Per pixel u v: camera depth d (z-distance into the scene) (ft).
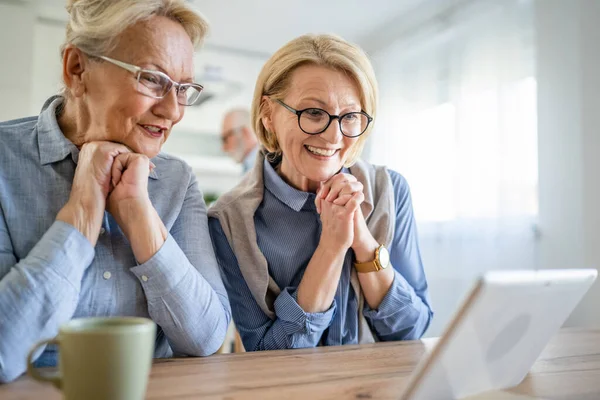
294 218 4.01
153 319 2.93
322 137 3.59
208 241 3.51
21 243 2.85
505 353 2.00
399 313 3.85
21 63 10.30
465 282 9.23
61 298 2.43
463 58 9.55
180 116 3.15
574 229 7.30
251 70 12.80
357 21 11.39
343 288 3.86
